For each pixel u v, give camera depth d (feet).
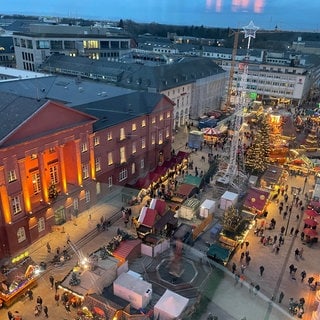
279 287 131.64
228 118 336.90
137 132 212.64
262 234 164.86
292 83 424.05
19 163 138.41
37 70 365.40
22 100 149.48
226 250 144.15
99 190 189.47
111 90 234.58
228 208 170.30
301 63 449.06
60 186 165.99
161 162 242.99
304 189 213.46
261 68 434.71
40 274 132.26
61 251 146.92
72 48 401.08
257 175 221.87
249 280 134.00
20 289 121.29
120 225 166.91
